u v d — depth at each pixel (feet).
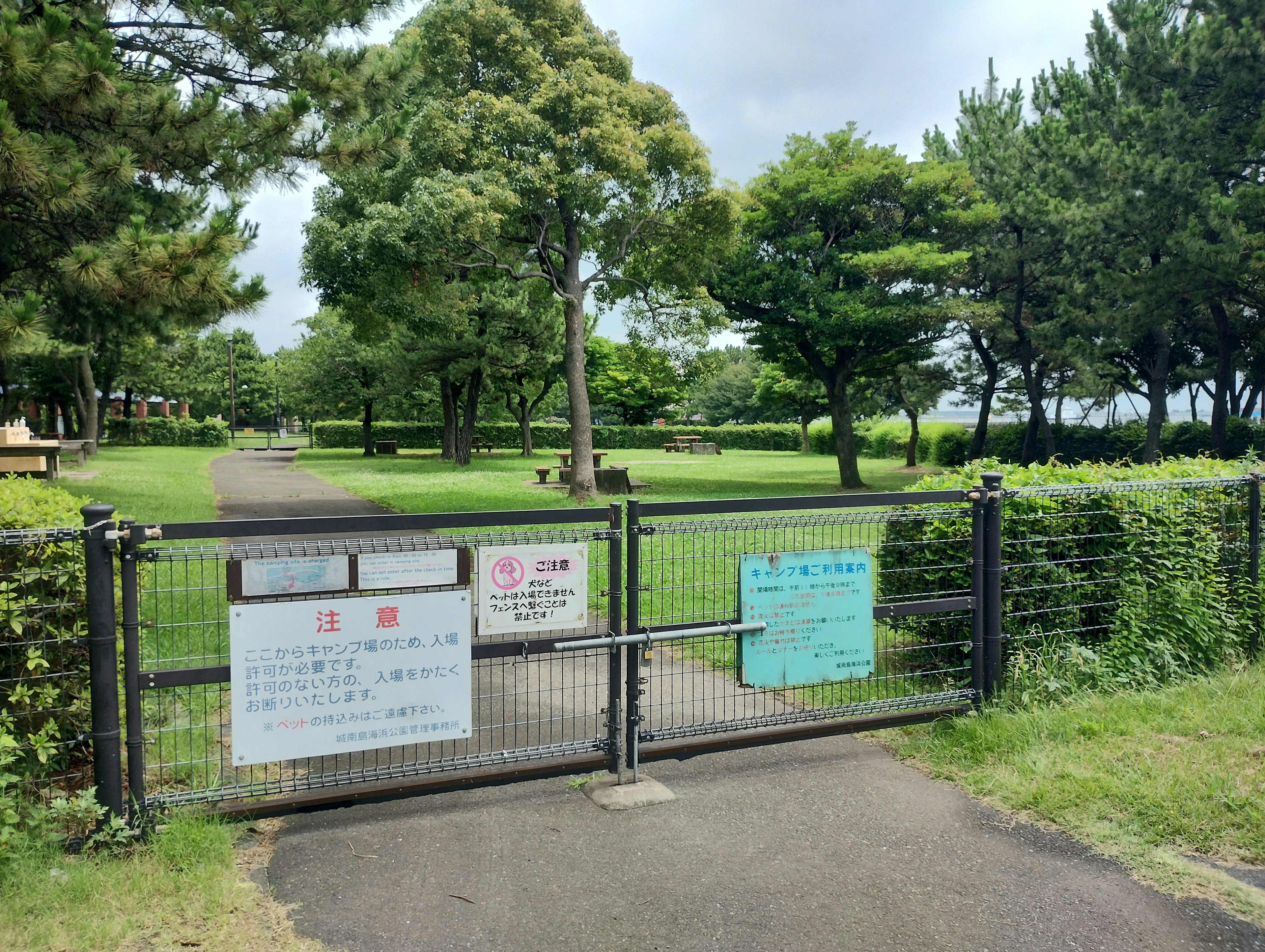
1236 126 62.59
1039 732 15.75
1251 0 62.23
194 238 25.45
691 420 271.69
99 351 100.89
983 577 17.10
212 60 33.63
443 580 13.07
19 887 10.48
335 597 12.82
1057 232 72.69
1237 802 12.97
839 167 77.15
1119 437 102.58
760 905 10.84
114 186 28.81
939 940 10.12
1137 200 62.69
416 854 12.07
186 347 165.58
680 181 65.62
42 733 11.62
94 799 11.44
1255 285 62.64
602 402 230.27
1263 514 20.77
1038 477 19.97
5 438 49.75
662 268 72.84
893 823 13.07
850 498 16.06
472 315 108.37
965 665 18.01
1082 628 18.81
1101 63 75.87
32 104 25.53
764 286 75.20
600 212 62.90
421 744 15.76
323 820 13.10
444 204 53.83
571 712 17.53
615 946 9.96
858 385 104.06
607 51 63.67
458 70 59.98
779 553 15.31
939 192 75.20
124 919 10.11
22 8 28.32
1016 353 90.12
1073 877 11.53
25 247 36.60
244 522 12.05
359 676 12.67
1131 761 14.58
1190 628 19.01
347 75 32.89
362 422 180.55
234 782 13.75
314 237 63.82
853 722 16.15
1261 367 86.12
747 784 14.53
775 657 15.39
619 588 14.37
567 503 61.05
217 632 15.11
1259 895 11.02
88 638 11.58
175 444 170.40
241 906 10.57
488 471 100.73
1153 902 10.93
